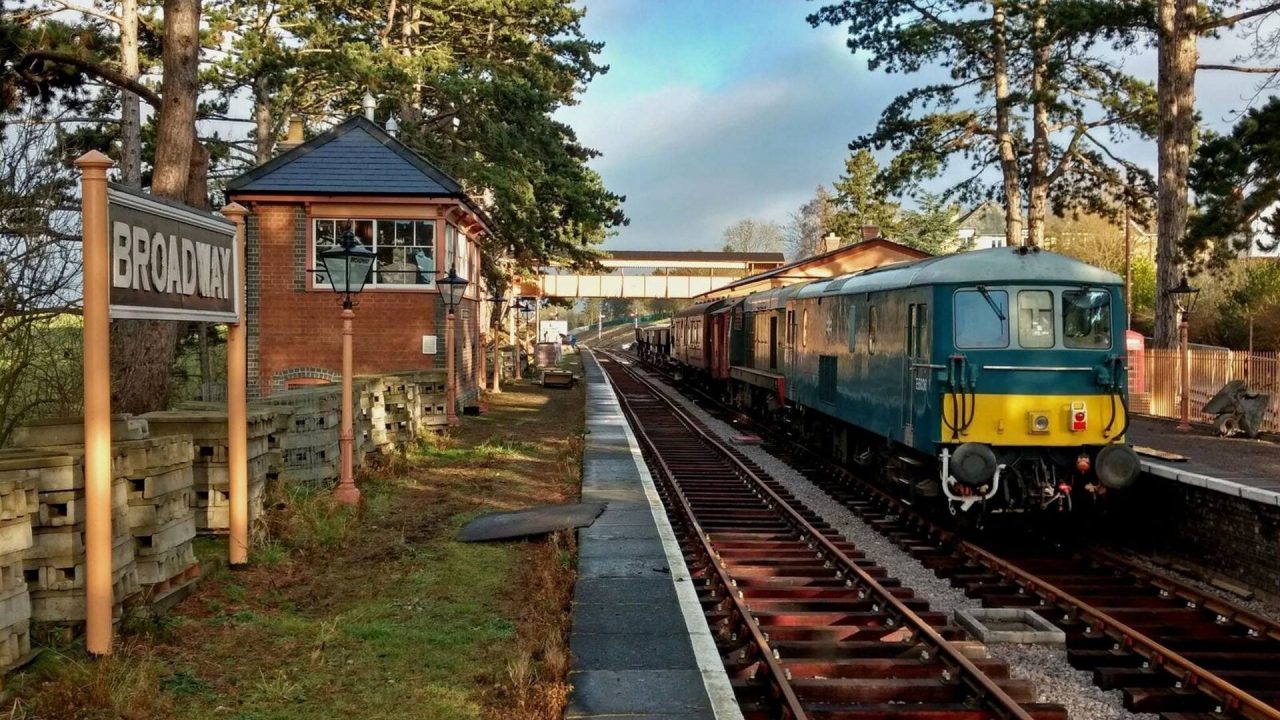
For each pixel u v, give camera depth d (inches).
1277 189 738.2
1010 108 1112.8
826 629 313.4
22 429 272.2
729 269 3021.7
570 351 3390.7
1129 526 494.3
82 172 237.5
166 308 274.2
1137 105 1056.2
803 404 751.1
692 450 789.2
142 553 281.6
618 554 390.0
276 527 382.9
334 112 1336.1
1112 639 316.8
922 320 476.1
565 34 1199.6
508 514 462.3
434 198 886.4
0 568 221.0
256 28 1050.1
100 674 223.9
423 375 742.5
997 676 276.1
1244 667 299.6
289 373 900.6
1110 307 453.4
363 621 297.9
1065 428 444.8
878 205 2395.4
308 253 896.3
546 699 232.1
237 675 248.4
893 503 535.2
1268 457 572.7
